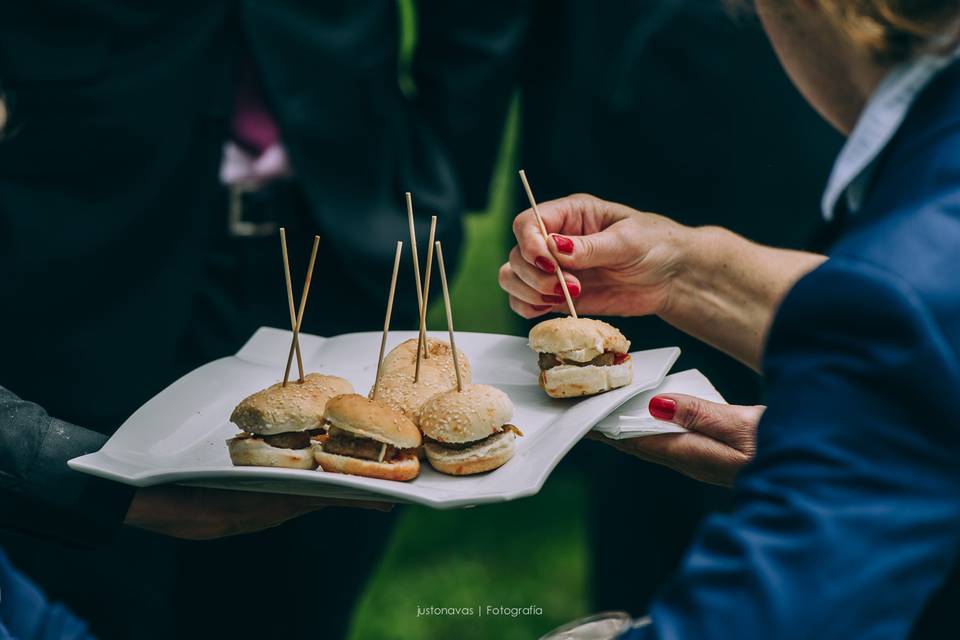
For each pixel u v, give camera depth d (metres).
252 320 3.26
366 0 3.27
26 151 3.00
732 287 2.47
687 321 2.50
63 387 3.08
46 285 3.01
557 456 1.97
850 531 1.14
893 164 1.29
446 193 3.39
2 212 2.98
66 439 2.07
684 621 1.20
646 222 2.44
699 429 2.16
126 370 3.10
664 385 2.35
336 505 2.06
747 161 3.38
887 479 1.15
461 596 4.81
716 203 3.44
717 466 2.16
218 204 3.19
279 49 3.10
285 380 2.12
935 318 1.15
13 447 2.03
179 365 3.25
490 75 3.45
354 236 3.23
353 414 1.99
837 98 1.44
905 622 1.16
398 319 3.43
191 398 2.22
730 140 3.36
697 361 3.50
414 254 2.21
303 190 3.18
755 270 2.47
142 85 3.00
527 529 5.28
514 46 3.47
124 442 2.05
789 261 2.49
